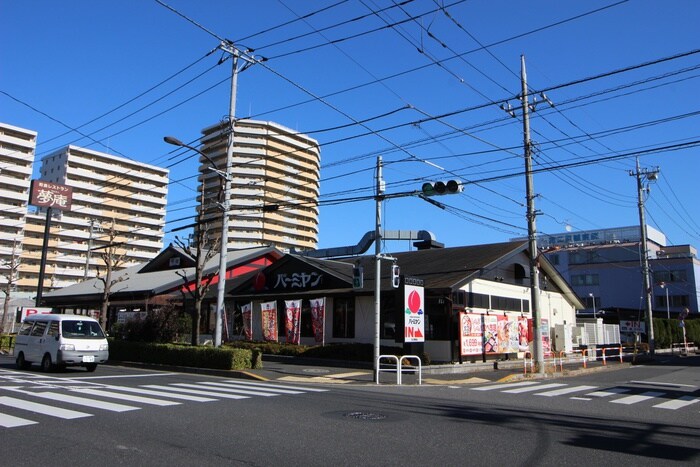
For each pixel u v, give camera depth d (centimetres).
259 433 762
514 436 783
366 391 1364
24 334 1911
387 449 679
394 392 1357
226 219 1995
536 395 1356
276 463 605
